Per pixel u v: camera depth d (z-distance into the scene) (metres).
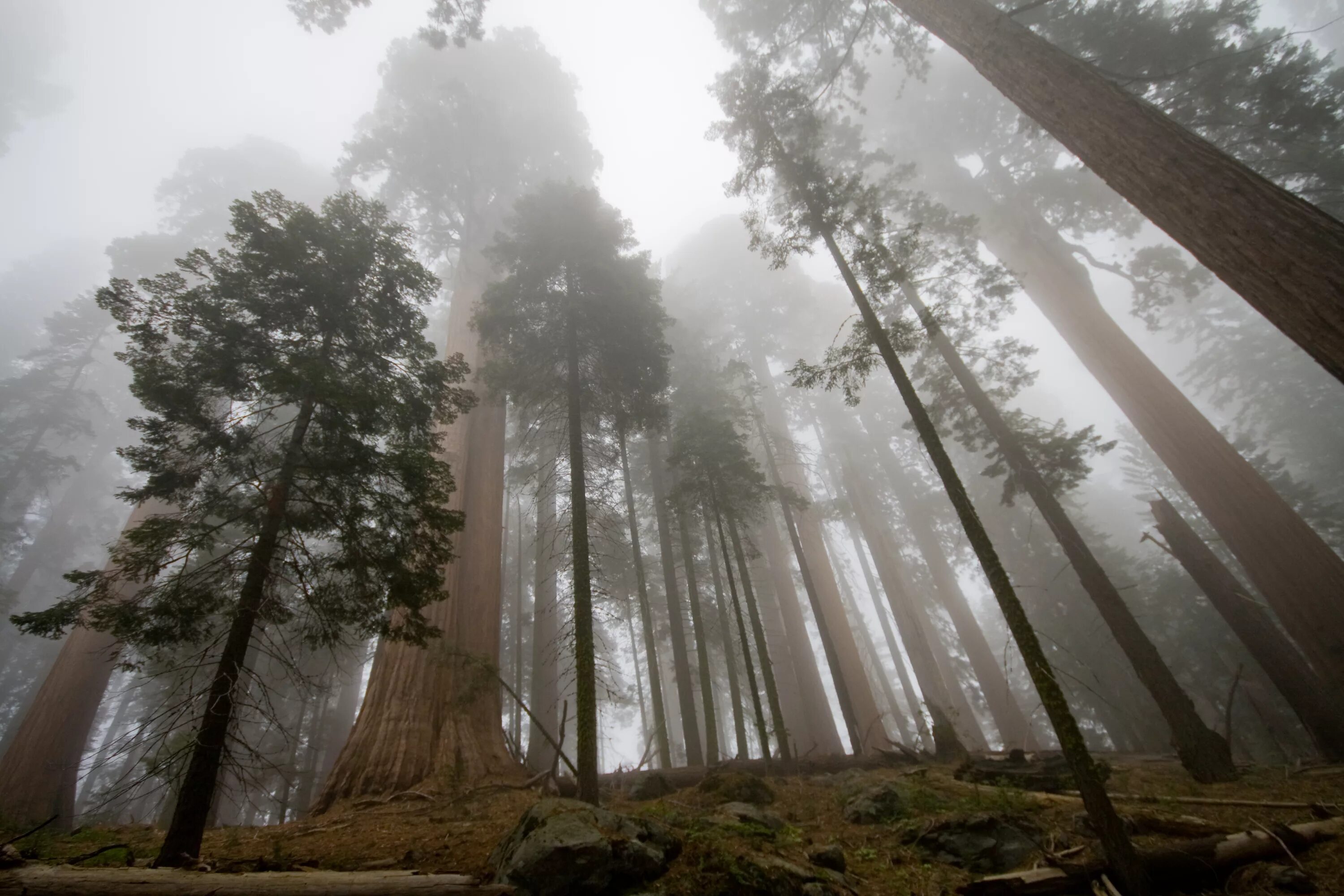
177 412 6.67
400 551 7.38
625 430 14.05
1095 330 21.16
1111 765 11.01
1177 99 16.47
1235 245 5.95
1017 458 12.59
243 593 5.95
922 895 4.66
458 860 5.60
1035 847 5.32
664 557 19.52
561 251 13.48
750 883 4.20
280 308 7.56
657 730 17.22
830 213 9.45
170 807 13.70
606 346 13.23
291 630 7.03
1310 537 14.16
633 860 4.29
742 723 16.95
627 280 14.30
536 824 4.68
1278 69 14.80
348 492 7.18
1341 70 17.27
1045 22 16.64
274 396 7.16
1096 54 16.55
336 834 7.40
